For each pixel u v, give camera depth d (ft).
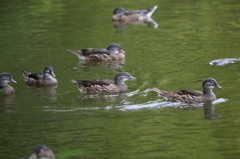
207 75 63.52
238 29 89.10
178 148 39.63
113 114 49.26
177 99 54.13
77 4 118.11
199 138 41.73
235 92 56.18
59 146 40.29
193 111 50.16
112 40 84.74
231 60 69.82
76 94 57.62
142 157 37.76
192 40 82.69
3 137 42.65
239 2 114.83
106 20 101.91
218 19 97.96
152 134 42.93
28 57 73.97
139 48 79.05
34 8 111.34
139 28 94.48
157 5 116.06
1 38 85.10
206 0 119.55
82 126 45.34
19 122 46.80
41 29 92.12
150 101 54.13
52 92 58.34
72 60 73.92
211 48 77.20
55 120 47.26
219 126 44.88
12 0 120.26
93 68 69.82
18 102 54.03
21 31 90.17
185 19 99.55
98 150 39.24
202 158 37.19
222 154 38.09
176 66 68.23
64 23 97.50
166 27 93.71
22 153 38.78
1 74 57.26
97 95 57.11
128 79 59.11
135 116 48.49
